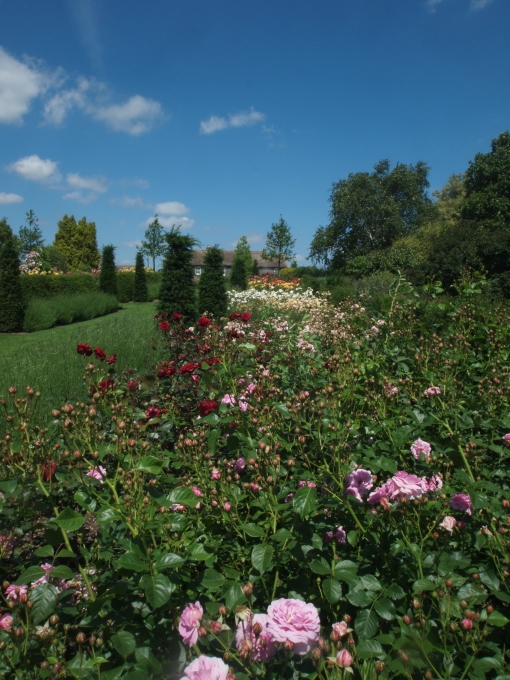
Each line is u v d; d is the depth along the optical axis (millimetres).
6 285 14797
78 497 1576
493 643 1302
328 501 1698
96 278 27812
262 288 20859
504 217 27562
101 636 1463
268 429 1891
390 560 1557
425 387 2900
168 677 1317
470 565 1634
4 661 1295
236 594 1358
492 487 1682
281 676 1266
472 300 5066
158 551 1415
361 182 37438
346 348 3629
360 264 25859
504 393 2525
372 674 1156
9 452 1811
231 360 3203
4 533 1856
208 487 1890
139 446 1744
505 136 29281
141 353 7770
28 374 6105
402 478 1562
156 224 40062
